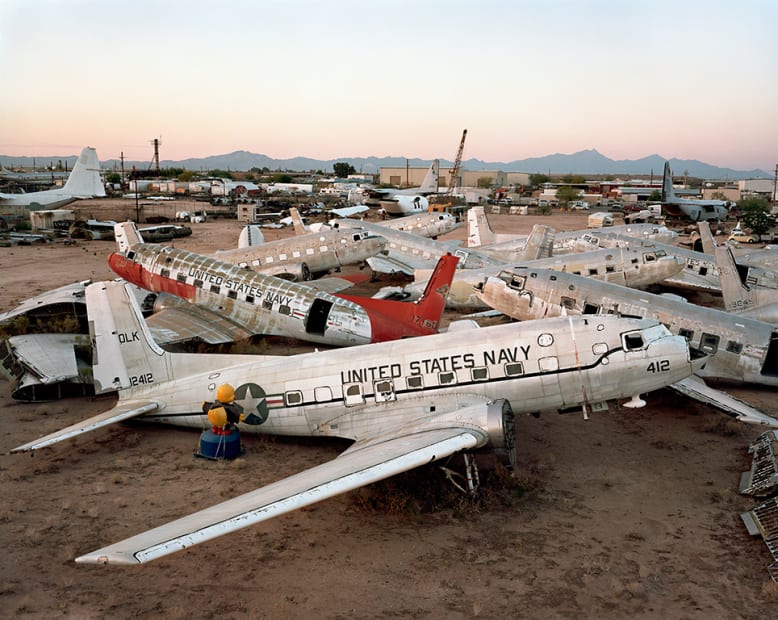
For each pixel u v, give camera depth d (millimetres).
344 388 17922
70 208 109000
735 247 71062
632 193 176125
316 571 12898
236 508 11891
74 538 13906
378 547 13852
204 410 18906
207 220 104500
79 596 11945
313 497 12250
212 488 16406
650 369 17219
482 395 17406
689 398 21531
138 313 19625
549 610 11703
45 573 12656
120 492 16172
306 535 14352
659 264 37562
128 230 34562
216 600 11891
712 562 13328
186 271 31219
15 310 30266
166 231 75688
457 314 36938
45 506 15414
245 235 52250
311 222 98062
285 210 120688
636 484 17016
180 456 18438
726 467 18094
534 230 42688
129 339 19797
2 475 17062
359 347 18734
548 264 38375
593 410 18047
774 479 15828
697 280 42719
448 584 12484
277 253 42906
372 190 145750
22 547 13555
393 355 17922
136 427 20594
